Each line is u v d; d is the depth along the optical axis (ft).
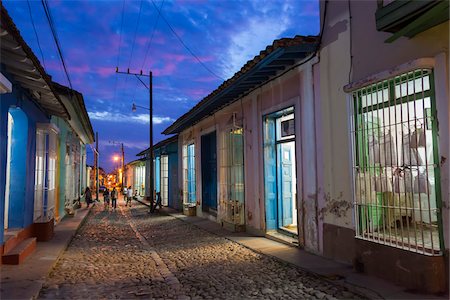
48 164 31.89
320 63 24.70
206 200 51.47
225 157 42.19
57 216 45.06
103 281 20.58
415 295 15.81
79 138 75.56
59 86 37.55
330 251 23.61
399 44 18.39
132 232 42.70
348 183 21.94
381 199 19.17
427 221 17.21
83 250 30.35
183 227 44.55
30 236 29.35
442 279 15.78
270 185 32.81
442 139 15.96
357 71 21.24
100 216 63.52
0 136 20.72
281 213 32.73
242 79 30.96
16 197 26.89
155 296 17.95
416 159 17.07
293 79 28.02
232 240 32.22
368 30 20.48
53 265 23.38
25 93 25.84
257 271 21.95
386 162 18.84
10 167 26.84
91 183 153.17
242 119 37.04
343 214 22.38
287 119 31.37
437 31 16.31
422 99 16.56
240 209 37.19
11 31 16.62
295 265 22.24
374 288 17.02
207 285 19.47
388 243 18.15
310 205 25.86
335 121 23.17
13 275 20.35
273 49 25.21
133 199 118.62
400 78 17.81
